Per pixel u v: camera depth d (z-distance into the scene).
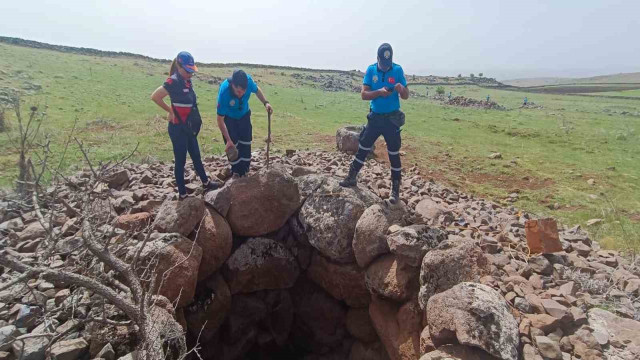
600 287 4.09
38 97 16.31
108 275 3.53
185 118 4.60
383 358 5.14
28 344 3.16
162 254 4.12
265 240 5.57
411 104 27.58
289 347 6.29
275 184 5.40
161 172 6.78
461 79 71.00
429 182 8.17
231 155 5.10
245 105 5.18
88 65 27.83
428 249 4.16
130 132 12.38
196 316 4.96
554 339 3.28
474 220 5.84
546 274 4.26
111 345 3.35
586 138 16.05
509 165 11.53
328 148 11.18
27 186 5.41
